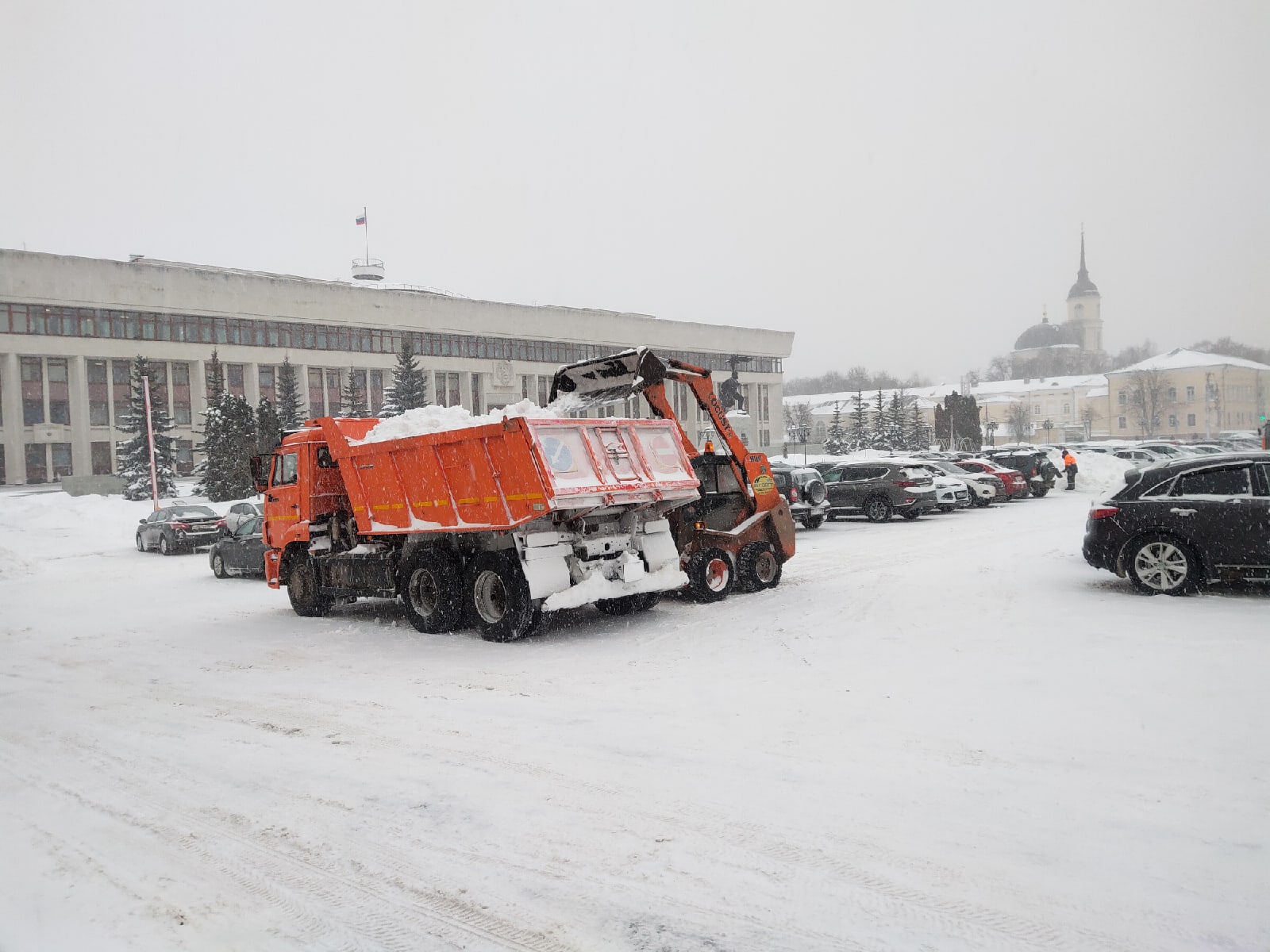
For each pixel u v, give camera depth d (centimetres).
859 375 19988
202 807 537
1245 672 732
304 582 1316
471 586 1054
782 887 406
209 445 4525
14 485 5941
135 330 6431
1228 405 10112
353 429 1237
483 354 8256
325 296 7262
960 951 350
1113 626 936
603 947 366
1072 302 16725
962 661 815
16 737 705
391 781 563
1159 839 434
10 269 5900
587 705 722
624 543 1098
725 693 743
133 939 388
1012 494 3048
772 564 1335
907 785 516
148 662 1007
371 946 376
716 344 9962
